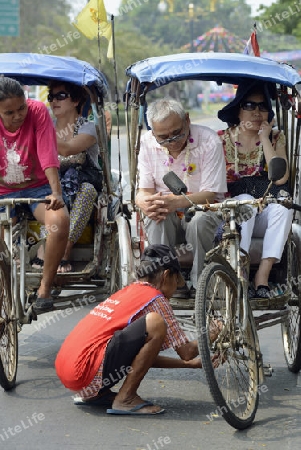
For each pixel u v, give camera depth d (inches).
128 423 160.6
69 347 164.9
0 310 178.7
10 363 182.5
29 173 195.8
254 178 204.2
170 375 193.8
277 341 229.1
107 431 156.2
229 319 160.7
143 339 160.4
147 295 166.7
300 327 188.7
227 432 155.6
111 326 163.9
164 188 198.7
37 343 223.3
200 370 197.8
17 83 183.3
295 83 191.8
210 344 157.3
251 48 281.0
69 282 201.8
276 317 186.7
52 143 190.4
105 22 235.0
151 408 165.3
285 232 187.9
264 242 189.0
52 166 188.1
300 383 188.2
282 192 161.8
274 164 154.2
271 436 153.3
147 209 184.7
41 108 190.9
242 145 205.8
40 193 198.7
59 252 187.3
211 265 157.5
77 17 236.1
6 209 179.6
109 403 170.2
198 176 194.4
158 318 160.6
